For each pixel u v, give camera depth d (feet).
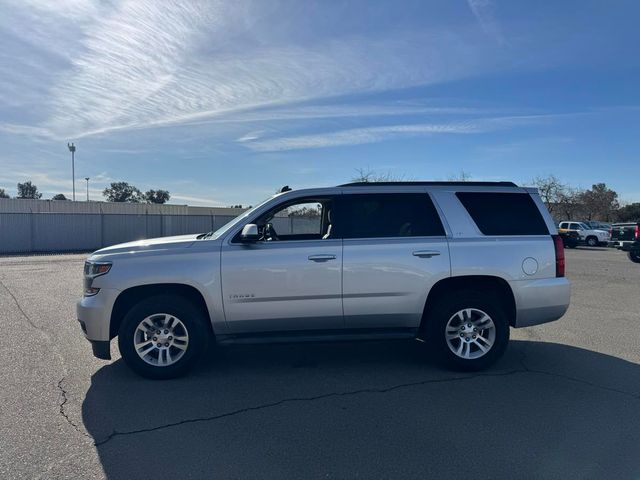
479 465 11.30
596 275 49.08
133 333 16.84
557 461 11.48
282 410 14.47
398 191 18.61
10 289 37.17
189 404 14.89
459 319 17.98
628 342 22.13
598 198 208.13
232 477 10.79
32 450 11.93
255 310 17.29
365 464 11.35
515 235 18.40
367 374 17.74
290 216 22.35
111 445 12.23
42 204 118.11
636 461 11.49
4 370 17.85
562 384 16.62
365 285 17.49
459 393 15.79
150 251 17.28
